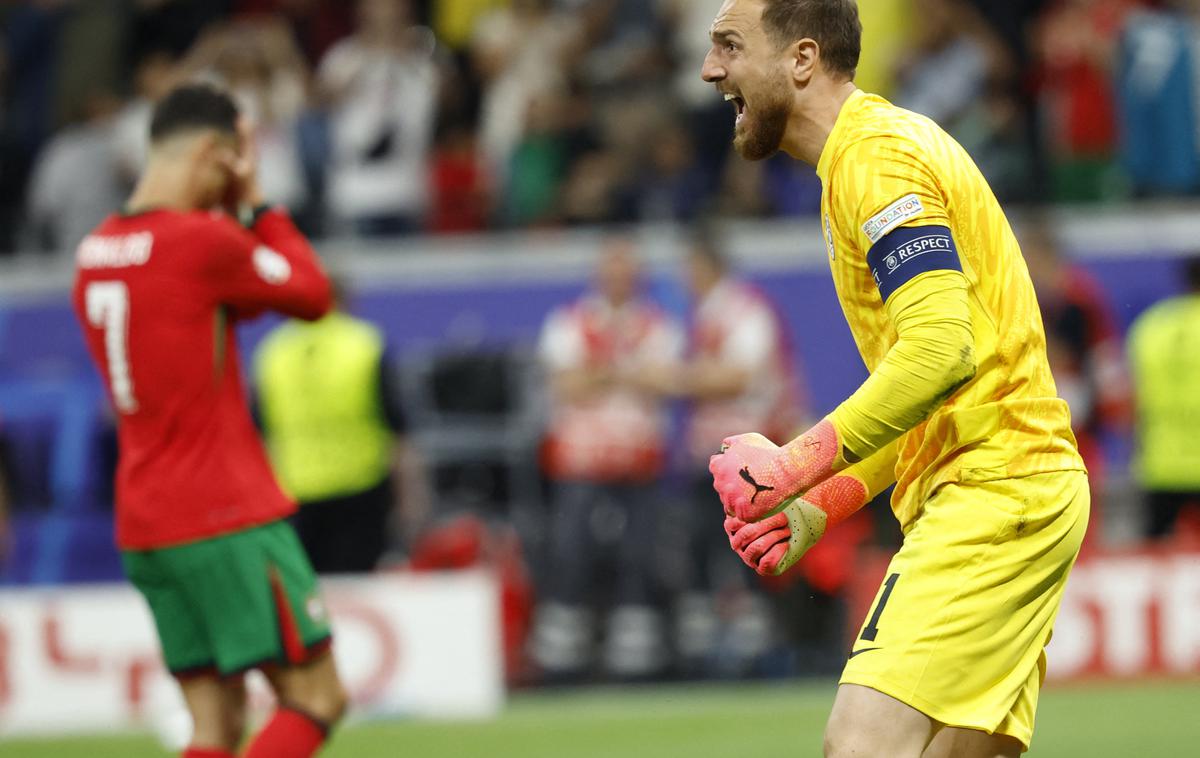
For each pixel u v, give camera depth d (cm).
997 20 4081
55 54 4556
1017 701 1360
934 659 1297
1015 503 1311
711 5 4347
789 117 1367
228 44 4278
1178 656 3184
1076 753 2528
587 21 4272
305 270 1838
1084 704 2997
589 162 4097
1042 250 3556
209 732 1780
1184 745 2567
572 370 3491
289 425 3347
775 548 1366
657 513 3494
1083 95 4056
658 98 4138
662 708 3120
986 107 3950
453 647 3155
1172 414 3338
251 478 1766
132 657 3141
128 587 3847
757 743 2694
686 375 3459
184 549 1738
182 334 1738
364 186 4119
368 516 3350
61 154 4231
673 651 3481
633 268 3562
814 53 1350
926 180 1288
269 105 4169
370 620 3162
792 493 1296
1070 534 1337
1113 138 4050
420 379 3769
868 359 1379
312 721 1783
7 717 3148
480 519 3697
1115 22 4072
